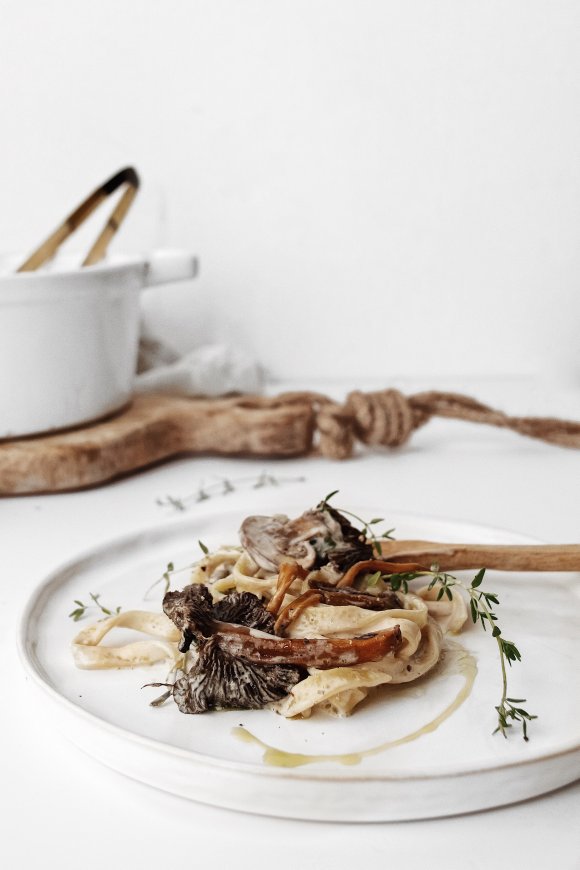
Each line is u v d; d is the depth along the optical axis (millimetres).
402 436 837
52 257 871
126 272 792
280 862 417
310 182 1015
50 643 538
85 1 976
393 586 532
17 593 621
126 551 628
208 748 455
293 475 815
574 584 584
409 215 1022
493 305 1046
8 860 421
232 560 571
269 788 427
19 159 1010
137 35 984
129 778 464
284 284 1040
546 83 991
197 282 1039
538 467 828
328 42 983
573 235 1027
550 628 541
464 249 1031
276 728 467
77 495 784
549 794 446
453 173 1013
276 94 995
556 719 468
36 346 754
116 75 993
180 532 646
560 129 1002
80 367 782
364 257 1033
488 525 629
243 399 867
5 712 507
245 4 977
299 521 553
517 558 573
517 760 429
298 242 1029
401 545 586
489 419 826
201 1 977
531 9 975
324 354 1058
